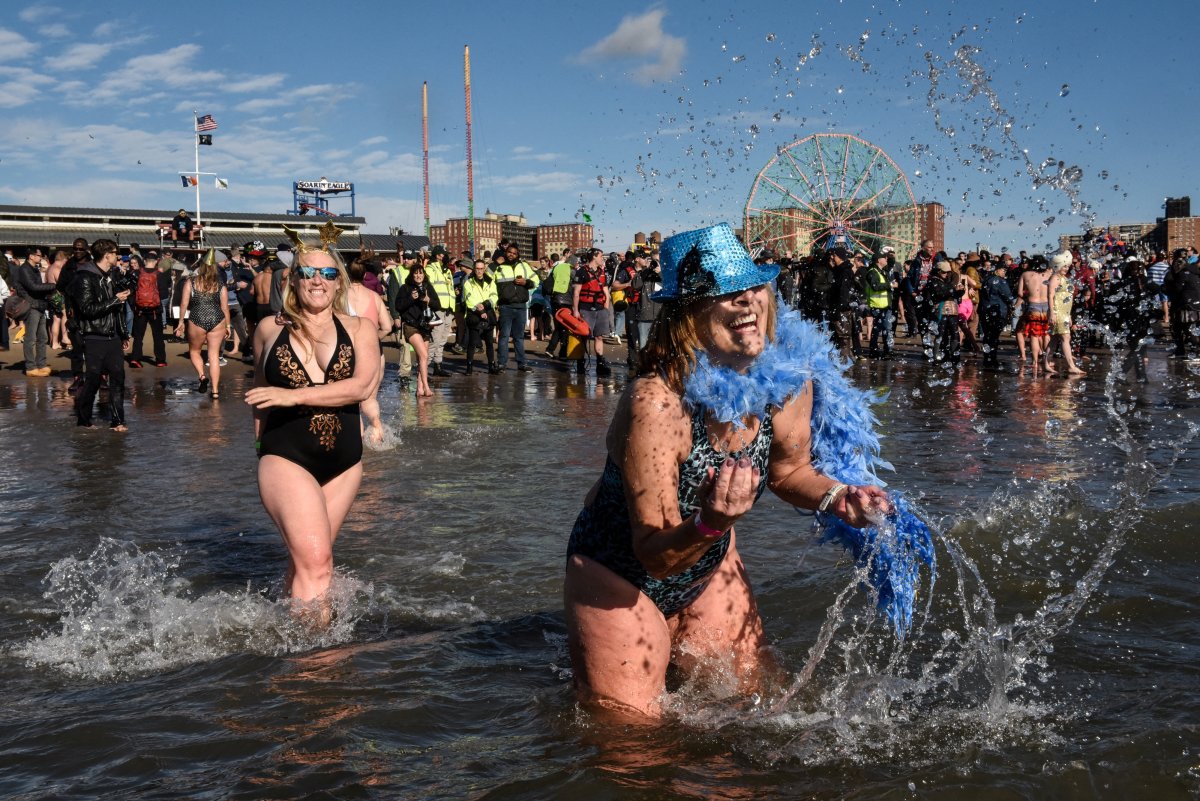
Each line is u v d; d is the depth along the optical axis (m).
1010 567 4.53
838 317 16.41
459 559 4.90
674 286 2.70
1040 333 15.00
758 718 2.91
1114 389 13.15
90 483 7.04
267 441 4.18
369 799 2.46
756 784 2.49
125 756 2.75
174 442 8.94
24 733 2.92
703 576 3.05
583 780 2.51
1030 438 8.77
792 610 4.00
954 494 6.21
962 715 2.93
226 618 4.03
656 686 3.00
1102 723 2.86
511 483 6.83
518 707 3.05
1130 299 16.89
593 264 15.97
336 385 4.14
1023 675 3.26
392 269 17.55
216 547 5.29
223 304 12.38
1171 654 3.44
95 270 9.70
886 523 2.94
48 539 5.44
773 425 2.89
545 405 11.80
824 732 2.81
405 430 9.52
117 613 4.15
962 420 10.10
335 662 3.52
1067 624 3.78
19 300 14.87
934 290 17.52
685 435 2.72
